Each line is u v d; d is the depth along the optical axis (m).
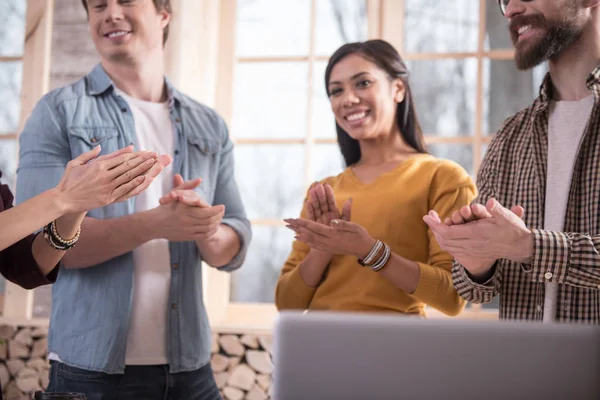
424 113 3.20
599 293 1.52
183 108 2.13
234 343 2.95
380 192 1.92
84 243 1.77
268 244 3.26
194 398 1.93
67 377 1.80
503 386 0.70
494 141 1.79
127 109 2.01
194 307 1.97
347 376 0.71
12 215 1.28
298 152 3.29
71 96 1.99
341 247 1.76
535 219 1.63
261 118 3.32
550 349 0.70
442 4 3.23
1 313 3.10
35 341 3.02
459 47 3.21
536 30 1.62
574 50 1.64
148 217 1.78
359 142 2.10
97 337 1.79
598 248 1.40
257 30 3.36
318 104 3.29
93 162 1.36
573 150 1.62
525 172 1.67
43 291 3.10
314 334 0.72
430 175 1.92
